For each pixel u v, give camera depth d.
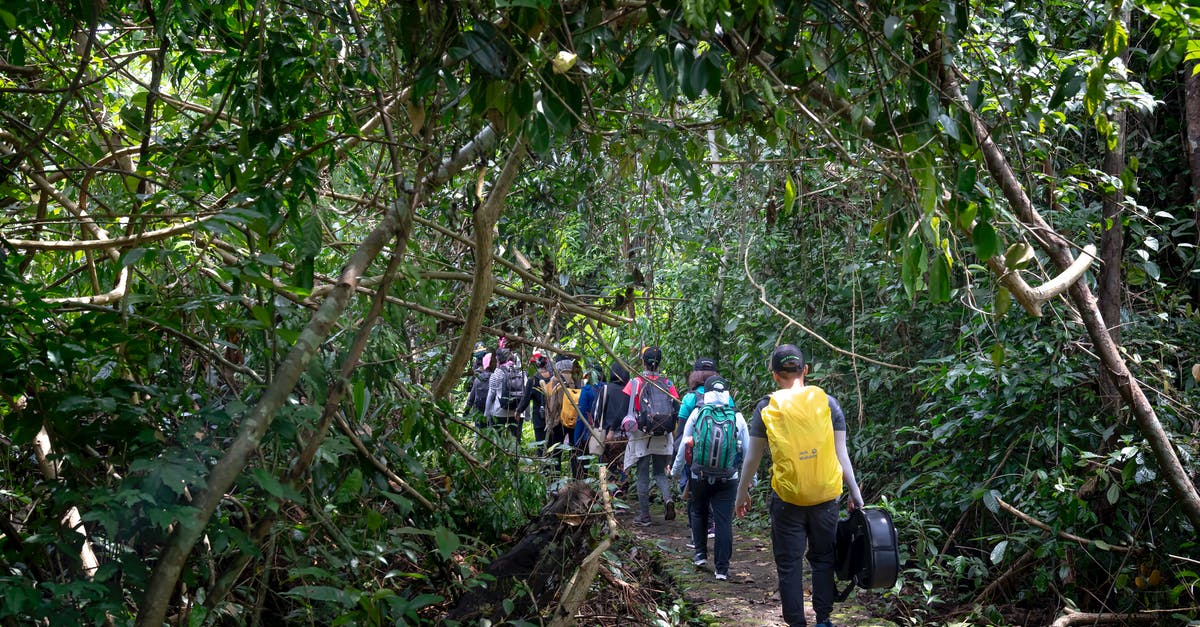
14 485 3.15
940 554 5.91
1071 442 5.55
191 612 2.43
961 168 2.69
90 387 2.54
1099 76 3.00
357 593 2.65
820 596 4.67
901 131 2.69
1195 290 5.98
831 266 7.85
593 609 5.30
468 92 2.56
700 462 6.34
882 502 5.96
